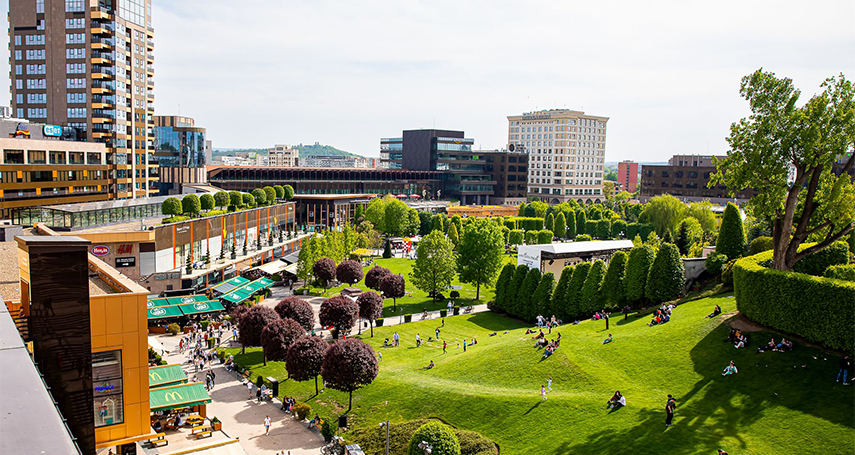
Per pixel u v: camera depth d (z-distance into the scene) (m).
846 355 49.97
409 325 92.94
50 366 31.70
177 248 101.94
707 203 183.62
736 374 52.91
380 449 51.88
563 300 88.56
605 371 59.47
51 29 149.62
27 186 117.12
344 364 59.66
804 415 45.50
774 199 59.88
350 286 118.94
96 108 149.75
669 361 58.50
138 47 167.38
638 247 85.06
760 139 59.38
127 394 37.81
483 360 67.88
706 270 85.88
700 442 45.00
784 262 60.88
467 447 49.97
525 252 108.62
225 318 93.31
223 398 64.56
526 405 55.44
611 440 47.59
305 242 115.62
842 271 60.22
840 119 55.62
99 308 36.44
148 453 48.66
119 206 111.56
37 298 31.03
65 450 15.15
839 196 57.88
